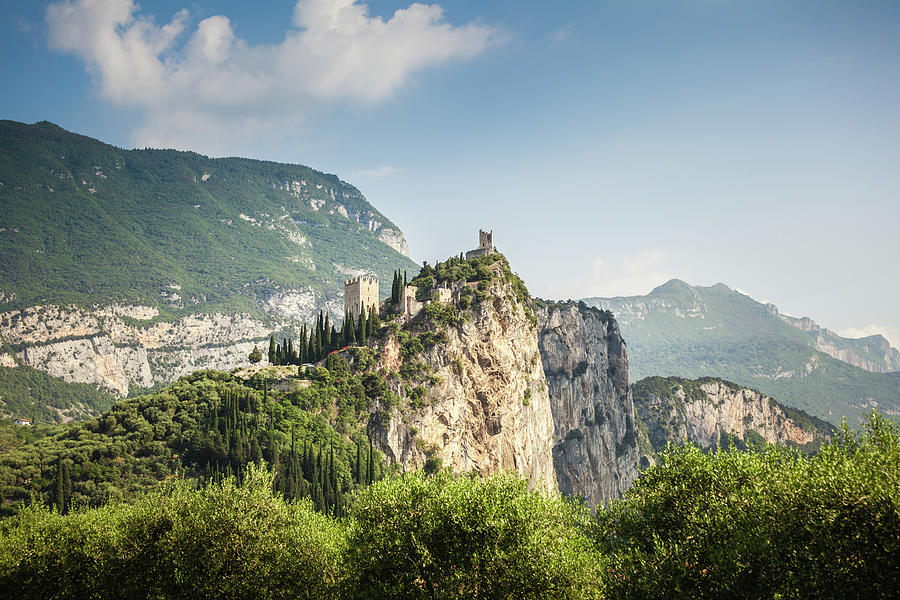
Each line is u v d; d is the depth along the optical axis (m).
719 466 57.16
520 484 62.06
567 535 59.66
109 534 72.44
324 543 69.69
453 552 57.03
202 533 66.56
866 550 44.53
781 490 50.31
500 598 53.72
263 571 64.62
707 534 51.38
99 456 143.25
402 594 56.22
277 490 132.88
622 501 60.19
